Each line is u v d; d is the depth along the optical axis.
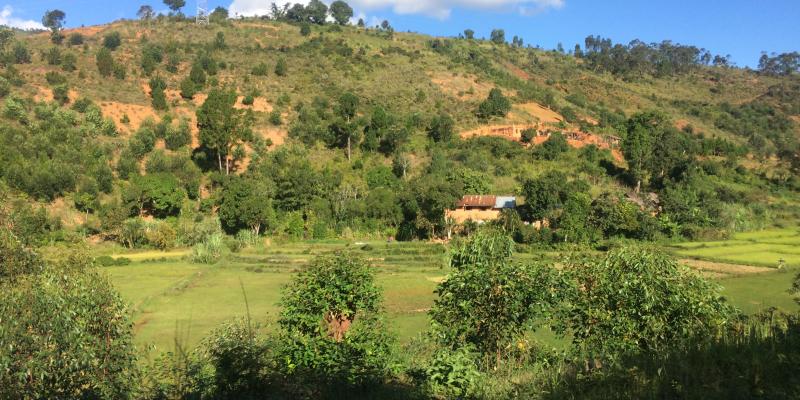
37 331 9.33
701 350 8.26
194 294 37.53
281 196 65.88
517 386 8.58
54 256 18.70
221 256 53.06
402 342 15.45
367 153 79.19
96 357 9.85
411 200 63.00
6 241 12.59
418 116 87.81
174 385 9.48
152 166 65.81
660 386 7.41
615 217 56.22
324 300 10.59
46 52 91.19
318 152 78.50
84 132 66.69
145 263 50.78
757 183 81.19
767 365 7.30
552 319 11.07
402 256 52.84
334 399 8.91
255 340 10.14
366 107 89.88
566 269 11.38
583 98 116.19
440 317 11.00
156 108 78.69
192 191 65.56
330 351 9.70
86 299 10.12
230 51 106.00
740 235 60.69
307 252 55.94
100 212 57.09
